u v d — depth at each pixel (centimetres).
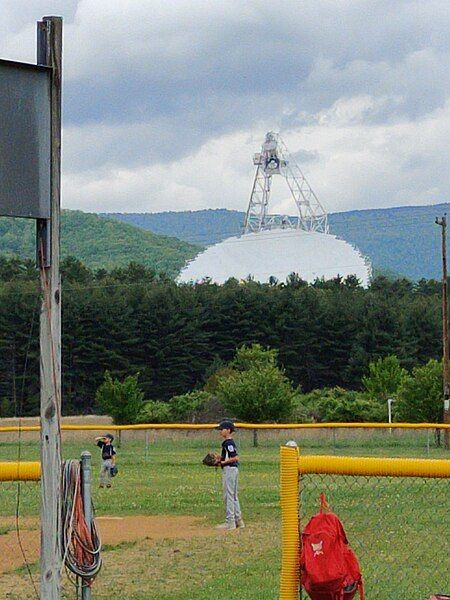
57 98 723
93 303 8881
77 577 858
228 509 1898
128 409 6022
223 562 1484
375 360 9181
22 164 709
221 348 9456
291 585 783
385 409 5819
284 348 9469
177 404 6134
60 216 730
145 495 2538
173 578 1355
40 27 721
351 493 1820
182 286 10119
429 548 1375
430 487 2050
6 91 703
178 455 4009
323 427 4047
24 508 2130
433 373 5569
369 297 10100
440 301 10419
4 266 11906
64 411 8638
